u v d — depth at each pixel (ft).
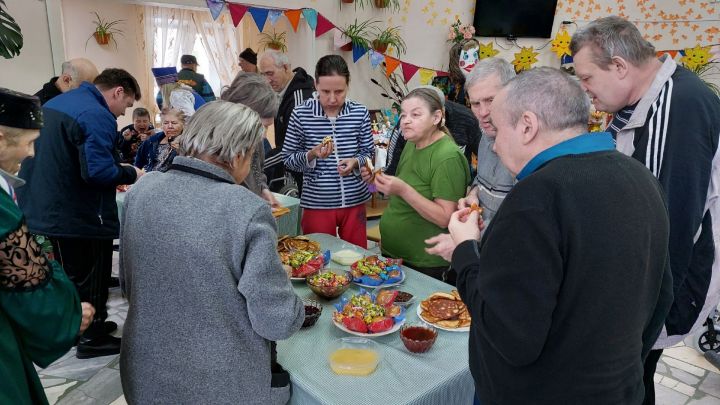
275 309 3.45
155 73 10.84
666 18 18.84
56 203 7.17
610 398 2.77
